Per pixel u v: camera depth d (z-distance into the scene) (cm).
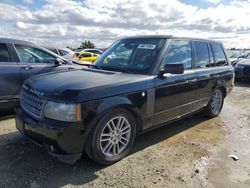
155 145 429
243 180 332
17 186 301
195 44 509
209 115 582
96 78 357
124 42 488
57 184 309
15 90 541
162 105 414
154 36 464
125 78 367
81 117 308
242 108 702
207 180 329
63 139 303
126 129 371
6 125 492
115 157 360
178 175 338
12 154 375
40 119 321
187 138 466
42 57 596
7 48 538
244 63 1157
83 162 360
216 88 568
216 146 434
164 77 411
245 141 461
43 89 332
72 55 1273
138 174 337
